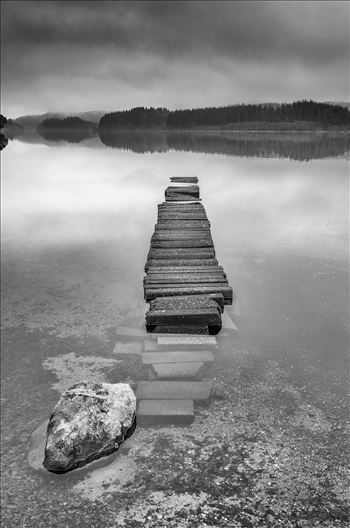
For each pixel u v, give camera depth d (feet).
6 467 18.06
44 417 21.31
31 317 31.76
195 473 17.16
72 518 15.49
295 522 14.93
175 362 24.31
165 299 27.66
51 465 17.08
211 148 227.20
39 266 43.04
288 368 24.29
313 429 19.44
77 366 25.48
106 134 625.41
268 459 17.74
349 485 16.37
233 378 23.50
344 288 35.24
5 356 26.58
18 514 15.78
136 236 54.54
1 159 164.25
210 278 31.04
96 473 17.43
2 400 22.54
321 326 28.99
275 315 30.68
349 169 119.14
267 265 41.27
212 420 20.24
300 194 81.97
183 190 69.87
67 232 56.49
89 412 18.29
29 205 74.13
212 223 59.62
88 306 33.50
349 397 21.57
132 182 101.14
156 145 268.82
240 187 91.40
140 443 18.88
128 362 25.68
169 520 15.17
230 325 28.07
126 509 15.71
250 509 15.48
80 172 120.67
